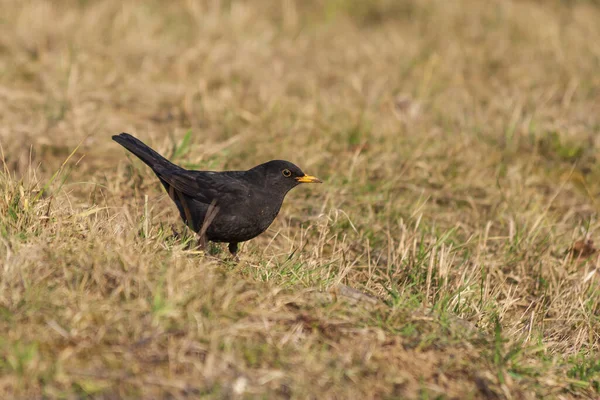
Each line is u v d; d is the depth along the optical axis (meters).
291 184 9.77
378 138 14.38
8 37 17.81
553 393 7.83
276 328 7.53
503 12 22.31
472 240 11.51
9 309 7.02
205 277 7.86
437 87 17.75
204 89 16.25
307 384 6.82
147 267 7.71
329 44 20.61
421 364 7.57
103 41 18.62
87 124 14.48
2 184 9.17
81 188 11.83
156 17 20.91
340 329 7.75
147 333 6.98
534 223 11.94
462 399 7.21
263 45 19.56
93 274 7.52
